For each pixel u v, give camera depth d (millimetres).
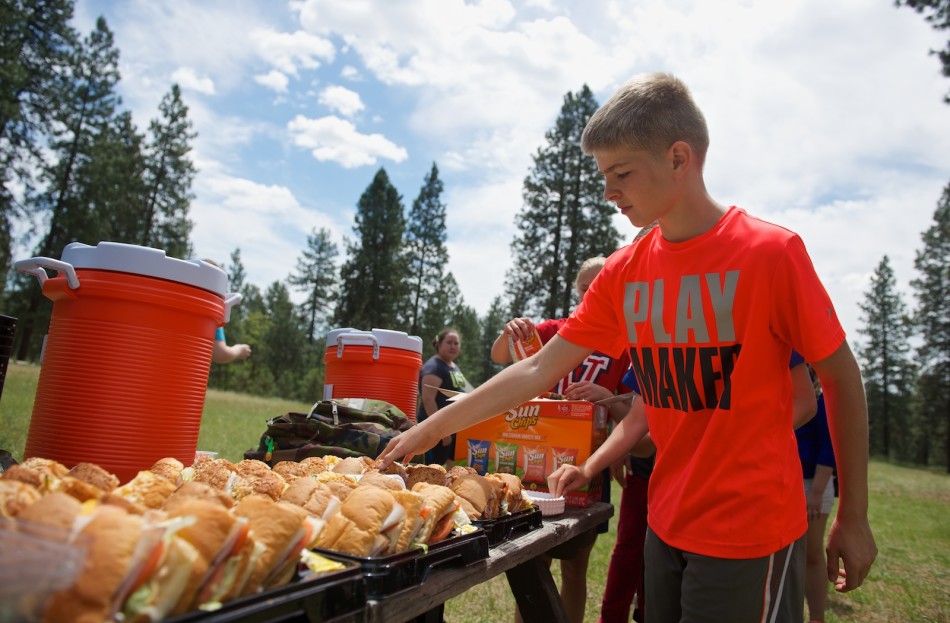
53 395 1614
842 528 1440
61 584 573
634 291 1683
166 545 730
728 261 1459
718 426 1453
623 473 3316
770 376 1436
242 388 50688
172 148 39406
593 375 2965
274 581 887
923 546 7621
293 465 1638
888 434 53781
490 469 2396
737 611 1376
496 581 4465
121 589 668
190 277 1726
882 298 55188
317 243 59938
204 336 1818
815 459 3566
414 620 2162
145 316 1646
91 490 949
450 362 6062
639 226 1603
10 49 26703
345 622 908
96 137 35406
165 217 39406
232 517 812
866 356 55594
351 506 1119
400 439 1737
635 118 1452
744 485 1399
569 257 34062
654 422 1647
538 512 1842
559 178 34719
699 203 1538
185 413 1752
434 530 1284
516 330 2736
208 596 755
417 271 45750
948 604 4863
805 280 1390
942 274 42844
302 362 58312
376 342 3008
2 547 572
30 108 28672
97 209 34500
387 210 45625
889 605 4738
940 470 45188
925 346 44312
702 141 1521
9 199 27391
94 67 34938
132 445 1618
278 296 66750
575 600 2740
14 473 937
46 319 33594
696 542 1434
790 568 1409
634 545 2705
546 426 2344
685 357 1518
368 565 1020
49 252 33469
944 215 42562
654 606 1613
